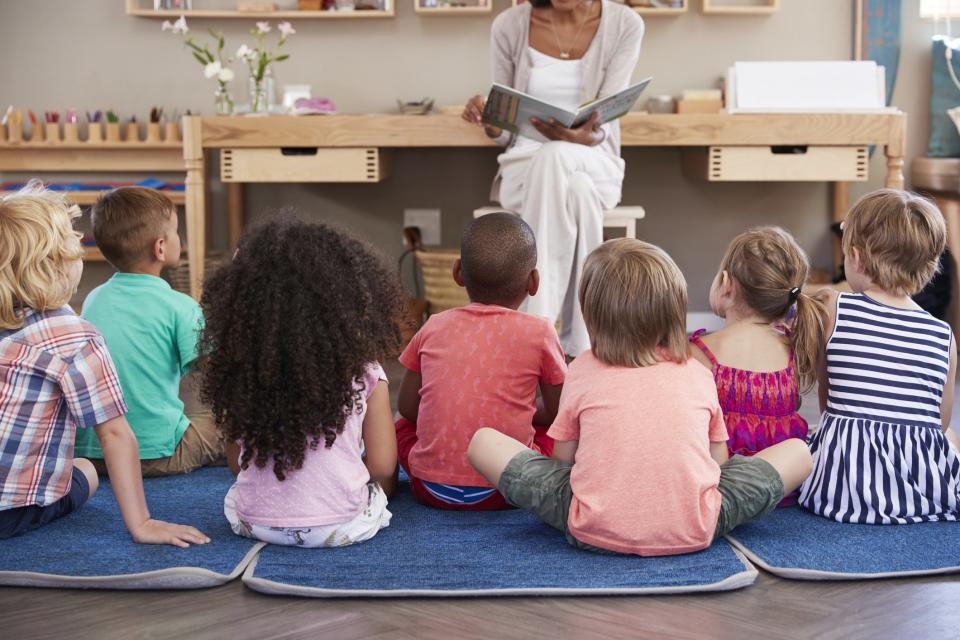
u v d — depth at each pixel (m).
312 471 1.59
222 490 1.96
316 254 1.54
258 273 1.53
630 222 3.08
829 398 1.85
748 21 3.76
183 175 3.90
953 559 1.57
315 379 1.52
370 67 3.82
